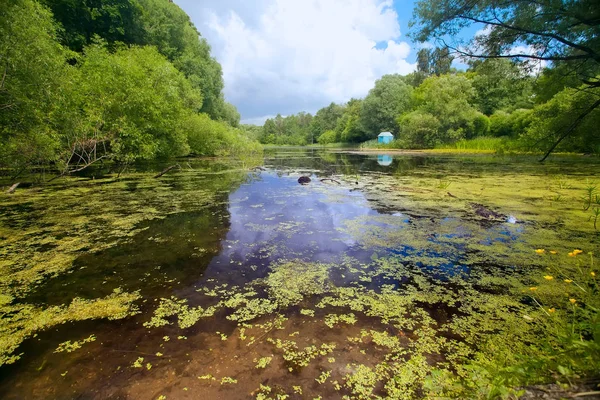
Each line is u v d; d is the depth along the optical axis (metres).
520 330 1.50
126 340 1.48
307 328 1.58
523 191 4.95
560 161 9.99
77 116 6.79
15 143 5.07
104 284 2.06
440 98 21.72
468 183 5.91
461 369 1.26
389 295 1.90
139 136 8.47
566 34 5.99
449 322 1.60
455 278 2.10
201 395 1.15
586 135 9.01
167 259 2.49
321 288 2.01
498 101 25.02
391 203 4.43
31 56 5.23
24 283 2.07
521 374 1.01
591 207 3.83
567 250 2.49
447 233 3.04
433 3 6.50
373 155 17.89
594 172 6.97
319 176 7.80
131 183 6.55
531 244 2.65
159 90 10.45
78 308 1.76
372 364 1.31
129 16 15.59
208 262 2.43
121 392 1.17
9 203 4.42
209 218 3.71
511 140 15.94
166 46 19.22
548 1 5.43
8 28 4.81
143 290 1.98
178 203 4.54
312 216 3.80
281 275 2.20
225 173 8.73
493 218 3.49
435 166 9.84
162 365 1.31
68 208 4.16
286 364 1.32
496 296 1.84
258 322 1.63
